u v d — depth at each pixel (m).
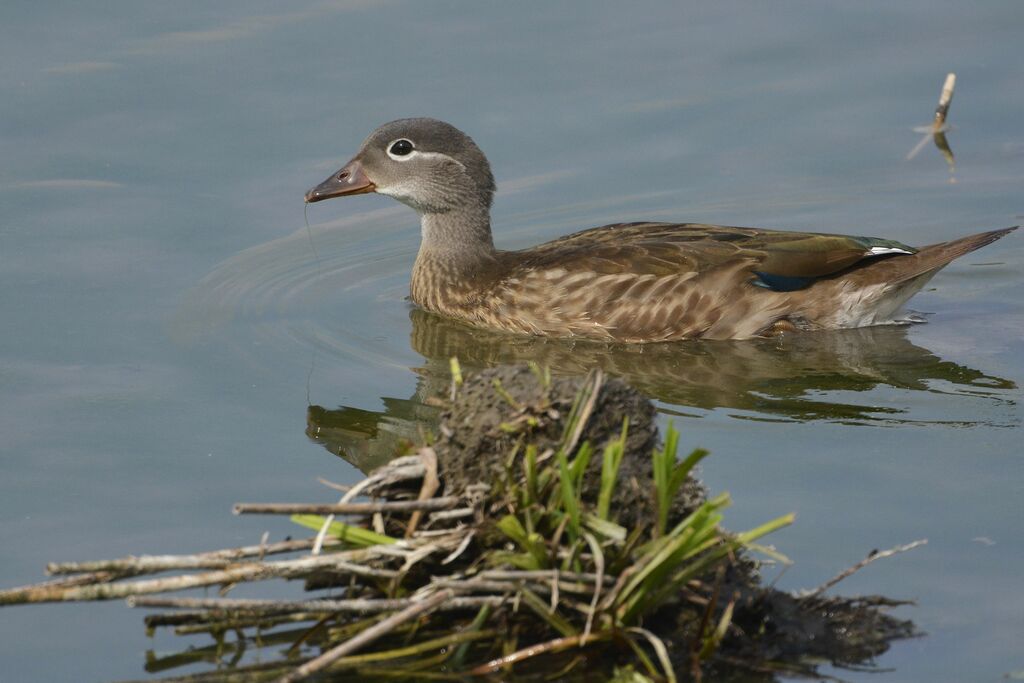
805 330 16.00
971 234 18.17
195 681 9.06
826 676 9.01
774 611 9.51
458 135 17.20
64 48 21.33
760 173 19.50
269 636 9.53
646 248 16.23
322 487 11.87
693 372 14.86
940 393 13.90
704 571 9.32
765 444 12.57
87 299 16.06
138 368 14.43
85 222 17.78
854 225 18.34
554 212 18.95
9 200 18.11
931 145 19.81
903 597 9.88
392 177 17.19
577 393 9.69
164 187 18.64
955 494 11.41
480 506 9.35
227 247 17.64
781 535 10.73
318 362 14.98
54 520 11.33
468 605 9.12
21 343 14.90
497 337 16.31
